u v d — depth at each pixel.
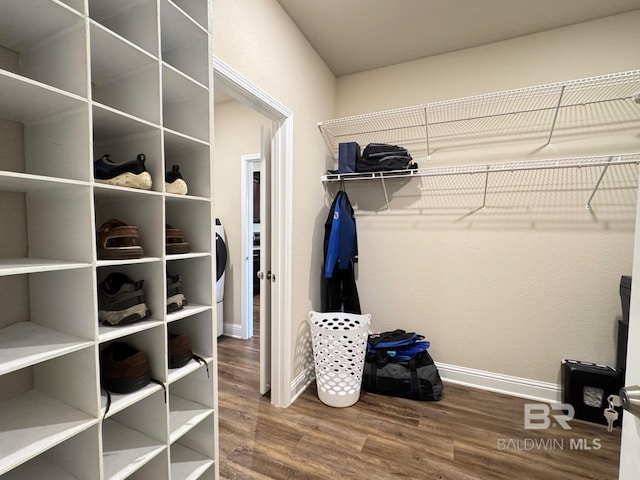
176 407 1.15
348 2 1.78
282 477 1.39
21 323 0.89
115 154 1.05
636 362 0.55
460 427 1.75
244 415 1.87
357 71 2.56
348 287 2.40
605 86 1.89
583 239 1.97
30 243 0.89
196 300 1.17
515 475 1.40
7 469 0.60
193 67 1.14
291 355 2.01
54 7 0.70
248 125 3.04
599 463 1.48
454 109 2.27
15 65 0.86
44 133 0.84
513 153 2.12
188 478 1.06
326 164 2.50
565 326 2.03
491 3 1.79
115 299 0.89
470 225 2.25
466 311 2.28
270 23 1.71
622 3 1.78
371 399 2.05
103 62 0.94
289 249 1.95
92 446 0.78
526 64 2.08
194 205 1.17
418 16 1.90
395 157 2.18
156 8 0.93
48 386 0.87
